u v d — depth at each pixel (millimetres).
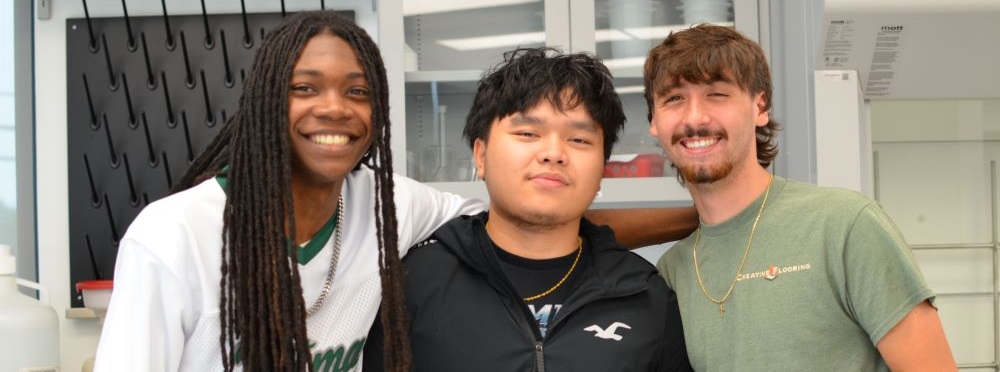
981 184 2199
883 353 1324
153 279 1228
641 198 2357
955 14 2023
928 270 2211
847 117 2105
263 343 1274
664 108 1453
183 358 1312
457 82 2379
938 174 2209
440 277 1467
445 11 2400
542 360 1405
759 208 1438
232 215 1275
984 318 2219
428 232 1600
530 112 1415
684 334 1466
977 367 2223
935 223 2211
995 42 2066
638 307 1465
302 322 1269
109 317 1235
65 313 2412
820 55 2092
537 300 1456
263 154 1262
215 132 2406
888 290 1304
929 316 1320
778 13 2359
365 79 1277
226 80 2410
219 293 1287
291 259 1271
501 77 1489
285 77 1234
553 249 1474
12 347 2053
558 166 1399
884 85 2141
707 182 1432
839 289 1338
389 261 1353
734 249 1443
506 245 1474
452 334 1421
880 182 2207
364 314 1440
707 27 1474
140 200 2414
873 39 2062
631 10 2465
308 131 1257
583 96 1429
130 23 2414
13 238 2398
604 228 1553
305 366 1321
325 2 2465
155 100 2414
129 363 1209
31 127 2438
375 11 2473
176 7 2441
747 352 1367
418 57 2387
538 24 2436
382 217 1414
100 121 2418
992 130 2182
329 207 1370
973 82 2125
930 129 2195
